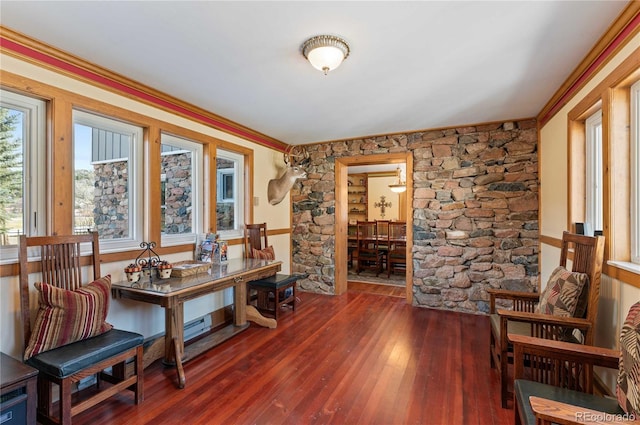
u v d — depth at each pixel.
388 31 1.91
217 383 2.32
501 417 1.94
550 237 3.29
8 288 1.94
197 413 1.97
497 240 3.92
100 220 2.54
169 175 3.23
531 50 2.13
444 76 2.54
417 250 4.29
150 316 2.80
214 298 3.55
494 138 3.92
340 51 2.03
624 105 1.97
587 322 1.87
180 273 2.69
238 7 1.68
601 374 2.07
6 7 1.67
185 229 3.37
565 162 2.82
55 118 2.15
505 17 1.77
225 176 3.95
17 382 1.51
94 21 1.80
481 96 3.00
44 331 1.81
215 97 3.00
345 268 5.08
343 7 1.69
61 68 2.18
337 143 4.82
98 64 2.33
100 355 1.85
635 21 1.70
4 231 2.01
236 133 3.92
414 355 2.78
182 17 1.77
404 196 8.05
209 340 2.97
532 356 1.80
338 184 4.84
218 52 2.17
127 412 1.98
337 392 2.21
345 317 3.79
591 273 1.93
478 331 3.37
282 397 2.14
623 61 1.83
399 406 2.05
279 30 1.90
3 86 1.92
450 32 1.92
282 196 4.57
